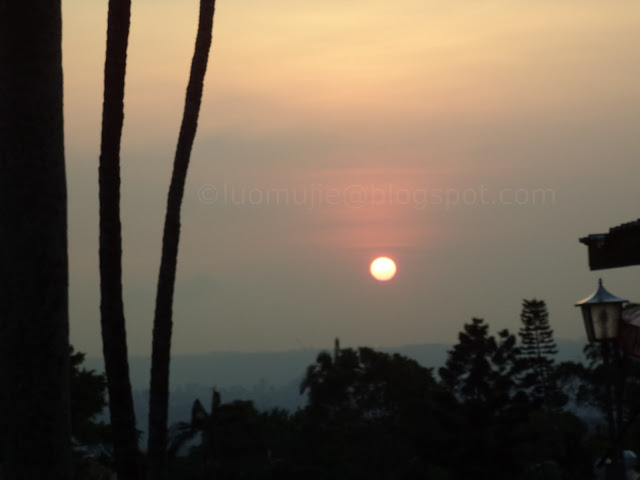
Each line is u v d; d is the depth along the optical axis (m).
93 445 48.66
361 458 83.69
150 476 10.95
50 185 5.46
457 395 76.25
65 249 5.53
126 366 9.81
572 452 47.81
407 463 75.75
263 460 75.50
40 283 5.40
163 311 11.14
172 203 11.23
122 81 9.80
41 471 5.40
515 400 66.62
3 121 5.43
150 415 11.06
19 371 5.37
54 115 5.50
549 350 109.12
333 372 88.31
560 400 97.00
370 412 87.62
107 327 9.75
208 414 73.69
